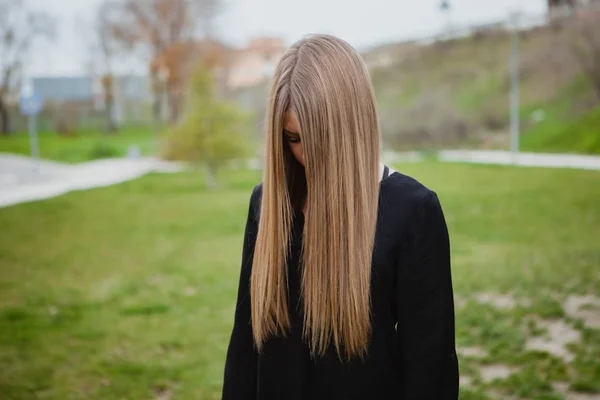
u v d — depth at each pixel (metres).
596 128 24.08
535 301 5.00
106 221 10.59
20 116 46.50
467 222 9.26
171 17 45.78
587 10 28.48
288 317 1.15
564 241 7.54
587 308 4.76
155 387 3.60
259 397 1.19
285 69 1.09
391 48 42.72
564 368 3.53
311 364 1.14
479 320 4.54
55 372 3.81
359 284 1.07
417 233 1.09
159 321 4.89
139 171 22.53
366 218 1.07
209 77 16.41
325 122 1.05
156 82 47.88
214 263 7.07
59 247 8.22
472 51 38.03
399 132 31.28
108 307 5.33
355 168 1.07
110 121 48.47
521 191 12.65
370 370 1.11
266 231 1.13
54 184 17.84
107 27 46.41
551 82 30.30
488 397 3.24
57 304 5.44
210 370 3.83
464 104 32.44
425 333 1.09
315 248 1.08
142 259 7.36
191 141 16.05
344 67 1.08
